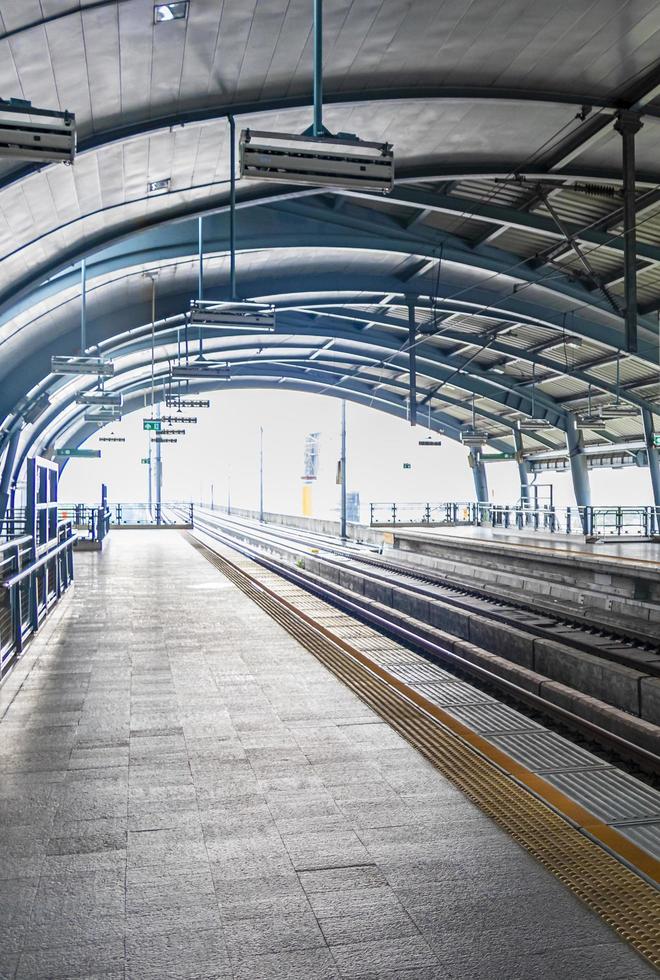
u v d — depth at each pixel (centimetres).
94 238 1831
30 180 1386
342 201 2197
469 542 2345
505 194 2061
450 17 1175
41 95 1116
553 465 4688
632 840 391
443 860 355
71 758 495
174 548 2486
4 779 458
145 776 463
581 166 1781
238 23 1088
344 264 2705
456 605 1436
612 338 2848
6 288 1830
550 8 1173
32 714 593
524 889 329
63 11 955
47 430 4241
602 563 1611
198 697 643
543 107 1470
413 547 2805
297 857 358
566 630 1119
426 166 1769
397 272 2831
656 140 1658
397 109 1488
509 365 3916
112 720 577
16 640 794
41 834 384
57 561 1231
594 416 3069
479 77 1373
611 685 789
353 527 3447
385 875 341
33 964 277
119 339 3000
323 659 795
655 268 2366
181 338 3284
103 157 1420
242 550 2520
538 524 4100
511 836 382
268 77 1270
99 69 1115
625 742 630
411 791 438
